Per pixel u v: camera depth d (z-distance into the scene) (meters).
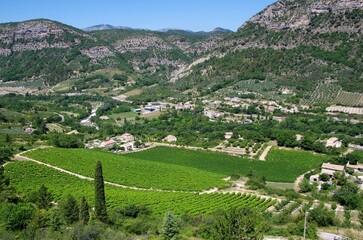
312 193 144.62
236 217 71.44
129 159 199.75
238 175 173.25
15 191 122.44
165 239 80.44
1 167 152.25
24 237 72.50
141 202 129.12
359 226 97.75
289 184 166.00
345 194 133.75
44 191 111.19
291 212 115.88
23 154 193.12
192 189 155.50
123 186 160.75
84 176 169.62
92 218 94.25
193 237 81.88
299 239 81.56
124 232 83.94
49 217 88.00
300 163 195.00
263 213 109.56
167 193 146.25
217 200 134.12
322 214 98.50
